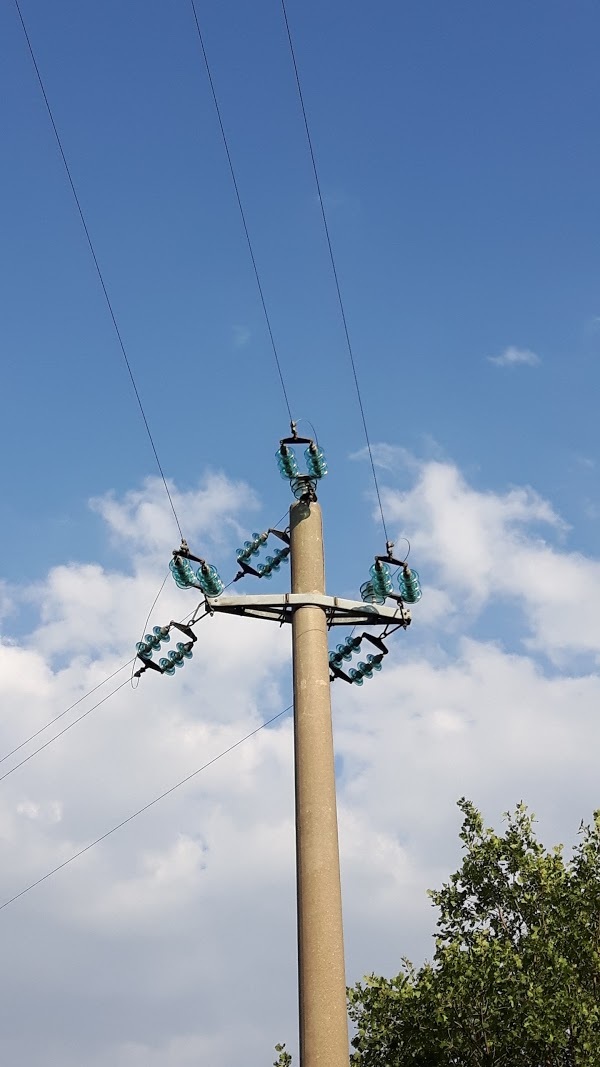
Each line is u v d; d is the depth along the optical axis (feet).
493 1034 60.13
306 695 48.96
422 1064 62.03
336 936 44.06
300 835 46.29
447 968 61.62
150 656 60.29
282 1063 69.00
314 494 54.29
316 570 52.49
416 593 53.88
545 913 65.36
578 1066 57.98
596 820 68.80
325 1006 42.57
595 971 63.00
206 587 54.24
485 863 67.62
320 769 47.29
